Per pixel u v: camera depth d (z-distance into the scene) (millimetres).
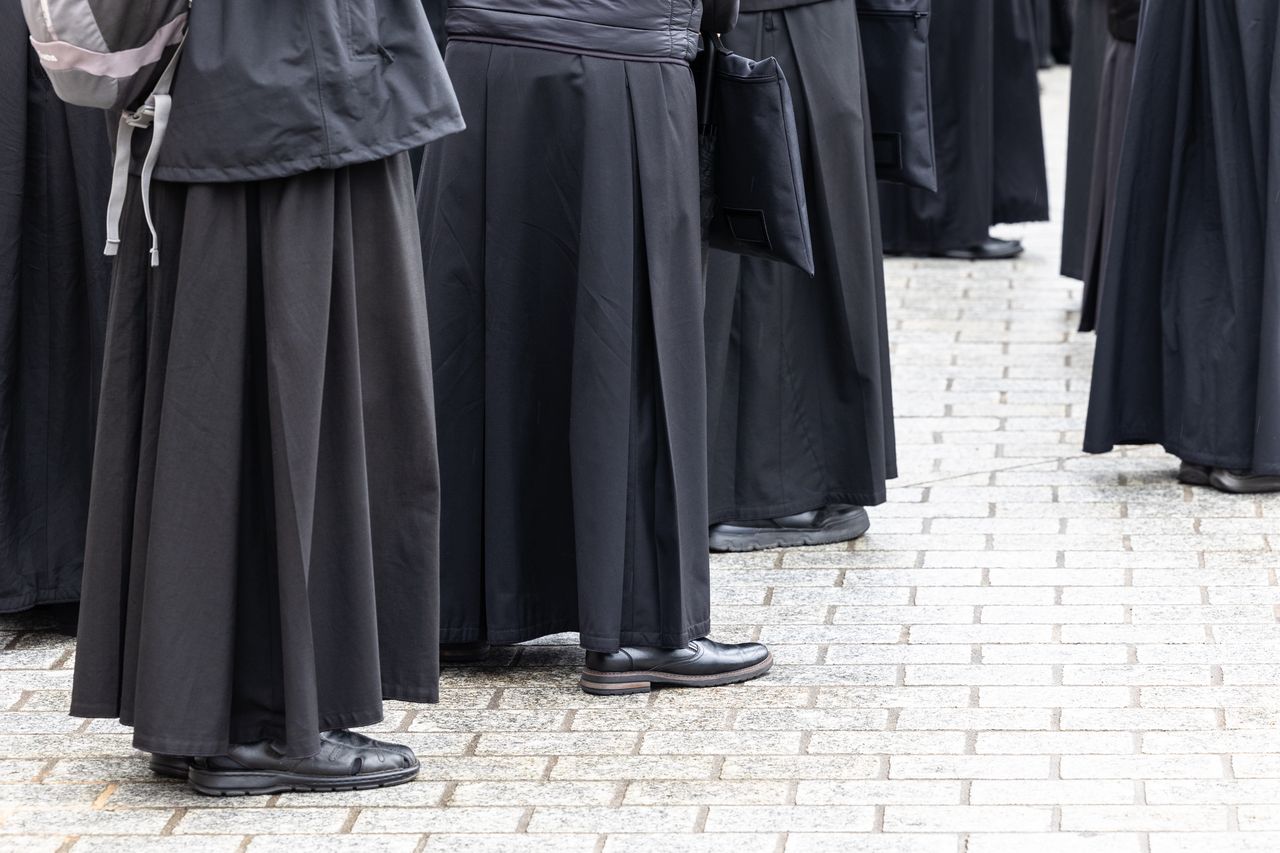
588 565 10984
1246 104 14297
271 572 9398
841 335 13695
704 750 10438
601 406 10773
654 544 11141
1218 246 14758
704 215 11219
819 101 13258
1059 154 30562
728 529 14031
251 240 9031
